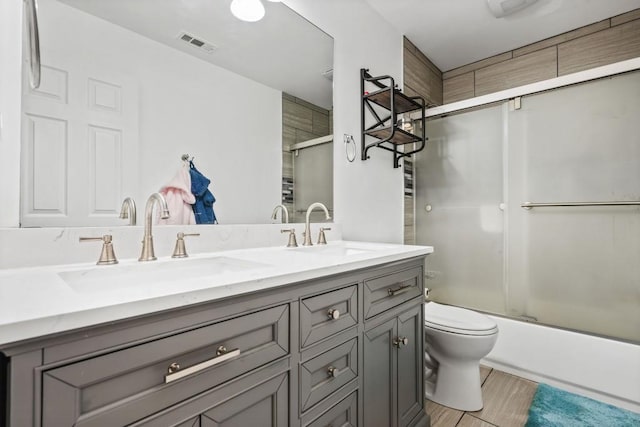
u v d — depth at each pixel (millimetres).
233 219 1338
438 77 2838
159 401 552
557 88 1875
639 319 1635
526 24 2217
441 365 1654
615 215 1709
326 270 858
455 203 2258
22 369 422
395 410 1194
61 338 451
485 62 2684
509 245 2033
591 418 1496
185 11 1196
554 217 1884
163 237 1080
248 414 692
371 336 1070
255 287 681
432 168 2369
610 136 1721
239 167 1360
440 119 2340
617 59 2121
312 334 843
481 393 1719
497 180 2086
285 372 771
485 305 2113
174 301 553
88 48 963
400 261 1230
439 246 2320
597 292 1747
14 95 832
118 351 504
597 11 2082
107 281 841
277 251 1267
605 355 1650
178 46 1177
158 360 550
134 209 1036
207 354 619
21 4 843
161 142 1122
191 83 1211
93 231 922
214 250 1220
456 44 2467
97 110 977
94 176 965
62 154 907
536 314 1926
